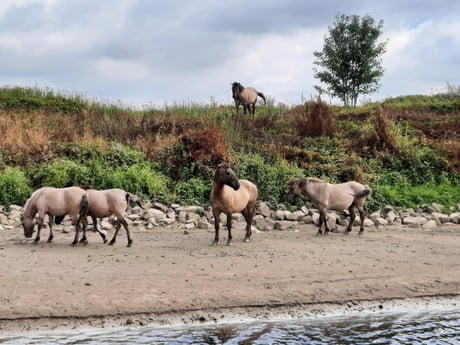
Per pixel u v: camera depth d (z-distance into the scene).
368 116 24.53
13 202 15.91
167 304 8.38
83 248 11.73
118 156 18.42
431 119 24.88
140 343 7.20
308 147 21.06
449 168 20.55
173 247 12.03
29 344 7.02
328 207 14.07
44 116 23.45
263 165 18.31
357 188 14.27
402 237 13.97
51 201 11.93
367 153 20.89
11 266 9.95
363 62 36.28
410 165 20.31
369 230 14.97
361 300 9.07
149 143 19.72
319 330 7.93
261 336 7.62
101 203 12.05
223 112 25.05
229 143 19.98
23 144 18.77
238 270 10.12
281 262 10.83
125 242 12.51
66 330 7.52
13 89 28.11
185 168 18.23
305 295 9.05
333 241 13.22
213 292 8.89
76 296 8.43
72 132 20.42
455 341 7.67
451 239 13.83
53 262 10.34
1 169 17.48
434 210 17.41
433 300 9.27
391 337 7.77
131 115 24.16
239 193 12.45
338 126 23.08
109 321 7.83
